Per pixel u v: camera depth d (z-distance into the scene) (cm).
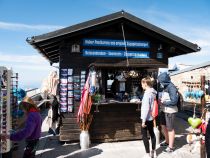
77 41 871
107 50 889
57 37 841
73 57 870
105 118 879
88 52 877
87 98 823
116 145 848
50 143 879
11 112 616
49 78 952
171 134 768
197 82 1287
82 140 808
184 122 1270
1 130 556
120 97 922
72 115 868
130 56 906
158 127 880
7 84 576
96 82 870
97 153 765
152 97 697
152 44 929
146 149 703
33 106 545
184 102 1444
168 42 919
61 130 864
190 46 923
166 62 936
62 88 863
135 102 873
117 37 898
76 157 733
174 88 773
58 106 958
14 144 692
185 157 726
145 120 687
